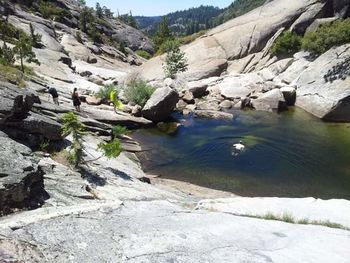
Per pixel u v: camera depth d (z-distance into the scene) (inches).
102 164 586.9
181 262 205.3
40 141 528.7
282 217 357.7
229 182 735.1
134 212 283.3
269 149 915.4
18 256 185.9
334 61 1310.3
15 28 2090.3
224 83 1493.6
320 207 416.8
